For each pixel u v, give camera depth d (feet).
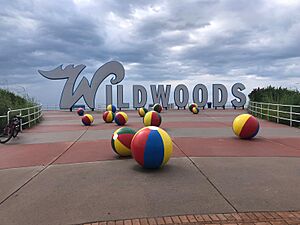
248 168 25.63
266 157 30.09
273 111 73.77
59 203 18.10
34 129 59.06
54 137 47.24
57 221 15.66
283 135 46.70
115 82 127.75
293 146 36.63
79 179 23.02
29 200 18.74
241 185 20.97
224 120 75.15
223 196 18.81
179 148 35.32
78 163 28.48
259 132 50.42
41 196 19.39
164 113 103.60
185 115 93.76
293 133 49.16
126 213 16.46
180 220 15.48
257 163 27.43
